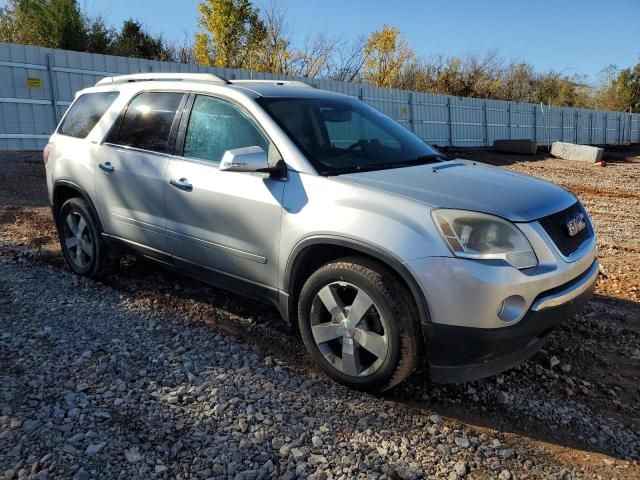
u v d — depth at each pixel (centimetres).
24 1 2219
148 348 370
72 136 514
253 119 378
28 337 378
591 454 285
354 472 259
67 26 2223
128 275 518
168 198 413
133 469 252
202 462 259
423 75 4075
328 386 335
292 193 343
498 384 349
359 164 370
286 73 3322
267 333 402
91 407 297
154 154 429
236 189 368
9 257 564
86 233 504
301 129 375
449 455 276
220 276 397
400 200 309
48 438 269
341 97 457
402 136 444
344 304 330
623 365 383
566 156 2519
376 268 309
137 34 2880
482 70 4281
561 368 374
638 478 266
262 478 251
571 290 313
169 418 291
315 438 281
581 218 350
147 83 459
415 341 303
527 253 295
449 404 324
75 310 430
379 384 317
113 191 458
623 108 5962
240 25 3162
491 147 2962
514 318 291
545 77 5275
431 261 290
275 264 355
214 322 417
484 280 284
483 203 304
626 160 2738
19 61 1393
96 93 511
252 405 308
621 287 555
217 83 413
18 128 1409
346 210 318
